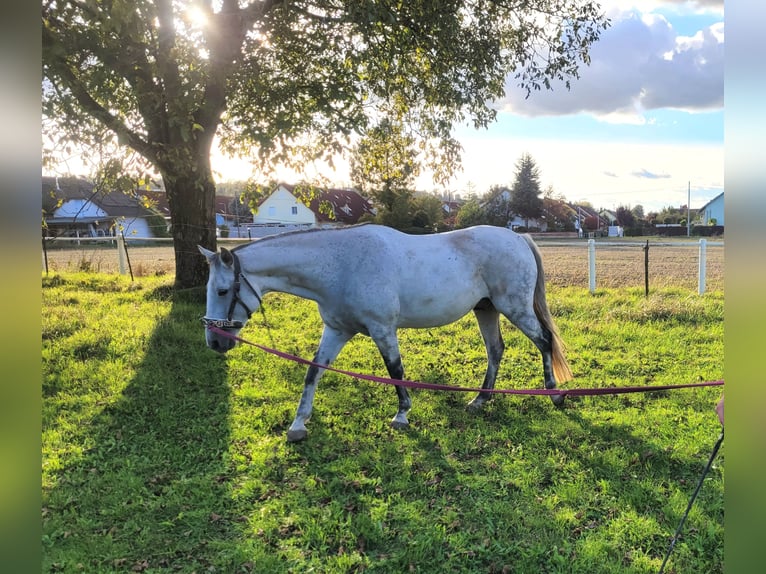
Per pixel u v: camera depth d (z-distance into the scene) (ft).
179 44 22.20
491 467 12.51
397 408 16.17
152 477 12.33
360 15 23.12
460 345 23.62
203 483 11.93
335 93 24.57
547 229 172.45
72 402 16.75
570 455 13.05
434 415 15.69
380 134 32.96
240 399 17.11
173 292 31.78
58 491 11.65
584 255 72.84
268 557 9.36
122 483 11.94
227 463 12.94
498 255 15.52
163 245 100.32
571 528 10.22
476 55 29.35
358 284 13.83
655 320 27.14
